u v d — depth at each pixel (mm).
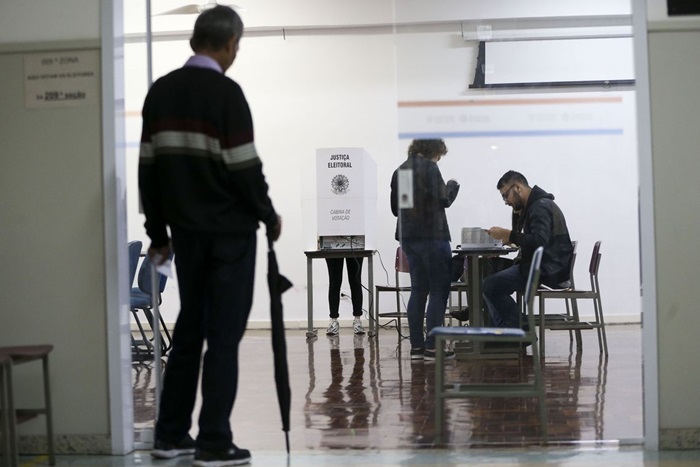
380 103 12344
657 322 4473
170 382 4496
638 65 4488
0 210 4664
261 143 12430
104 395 4605
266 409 5980
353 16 12180
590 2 5777
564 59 5859
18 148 4664
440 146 6746
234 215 4285
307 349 9445
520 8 5758
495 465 4223
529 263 7547
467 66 5723
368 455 4504
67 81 4648
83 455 4602
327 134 12383
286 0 12211
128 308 4746
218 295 4293
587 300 8648
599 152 6375
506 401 5984
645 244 4477
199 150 4254
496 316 7789
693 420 4465
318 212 10578
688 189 4473
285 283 4410
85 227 4633
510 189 7188
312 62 12398
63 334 4629
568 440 4730
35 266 4648
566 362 7770
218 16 4426
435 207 7277
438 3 5645
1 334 4652
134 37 5012
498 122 5828
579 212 7445
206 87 4258
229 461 4305
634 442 4637
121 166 4703
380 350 9117
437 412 4723
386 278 11867
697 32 4473
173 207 4285
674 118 4473
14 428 3977
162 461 4449
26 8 4664
